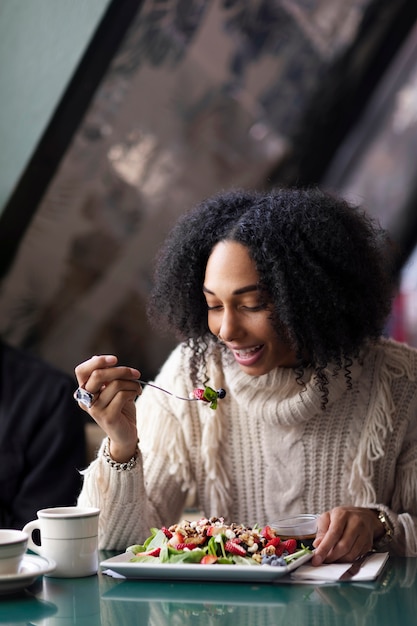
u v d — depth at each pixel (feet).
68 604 4.46
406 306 13.12
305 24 10.93
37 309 11.69
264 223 5.72
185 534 5.09
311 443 6.39
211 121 11.34
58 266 11.38
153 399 6.70
